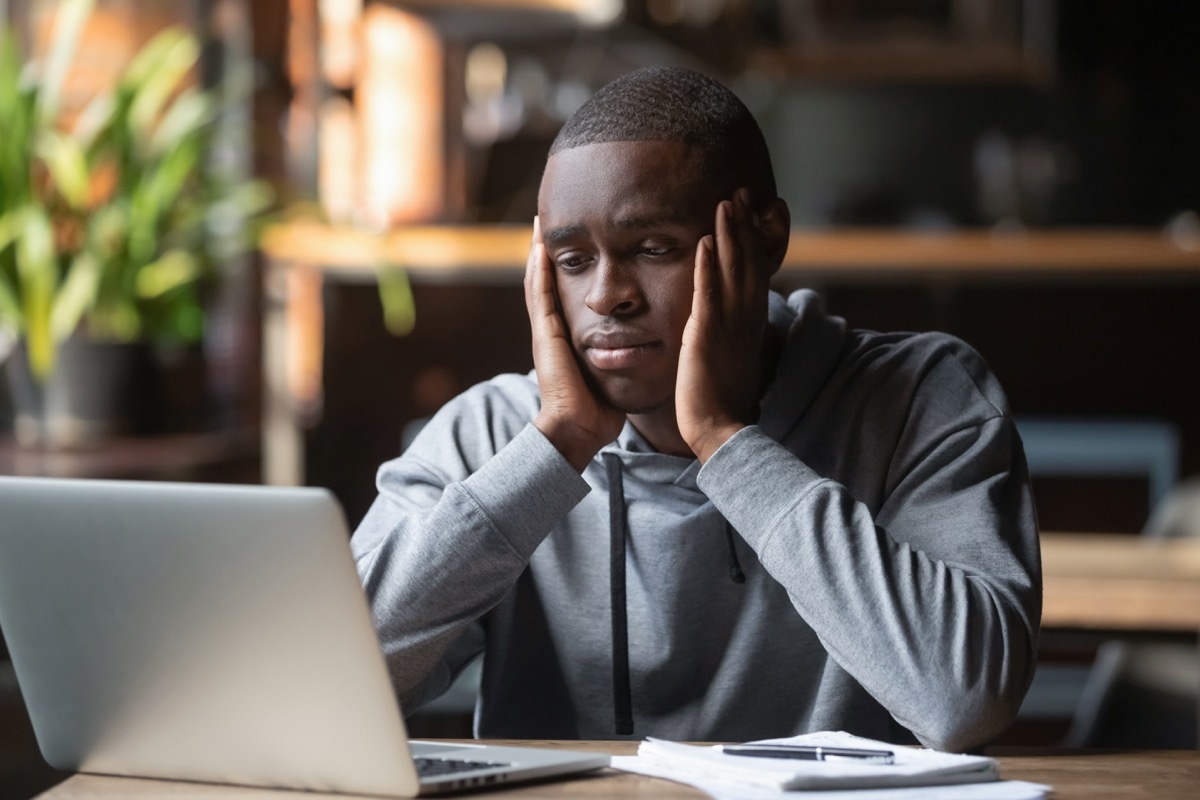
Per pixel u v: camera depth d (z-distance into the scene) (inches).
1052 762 69.2
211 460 184.5
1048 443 229.6
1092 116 351.6
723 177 78.6
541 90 315.0
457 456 89.7
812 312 89.2
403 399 228.4
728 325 78.3
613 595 85.2
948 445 82.9
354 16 262.5
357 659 59.3
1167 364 227.0
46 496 62.9
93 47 224.8
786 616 84.8
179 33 216.4
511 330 226.5
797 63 333.7
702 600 85.2
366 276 224.4
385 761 60.6
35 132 181.9
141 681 64.4
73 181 182.2
